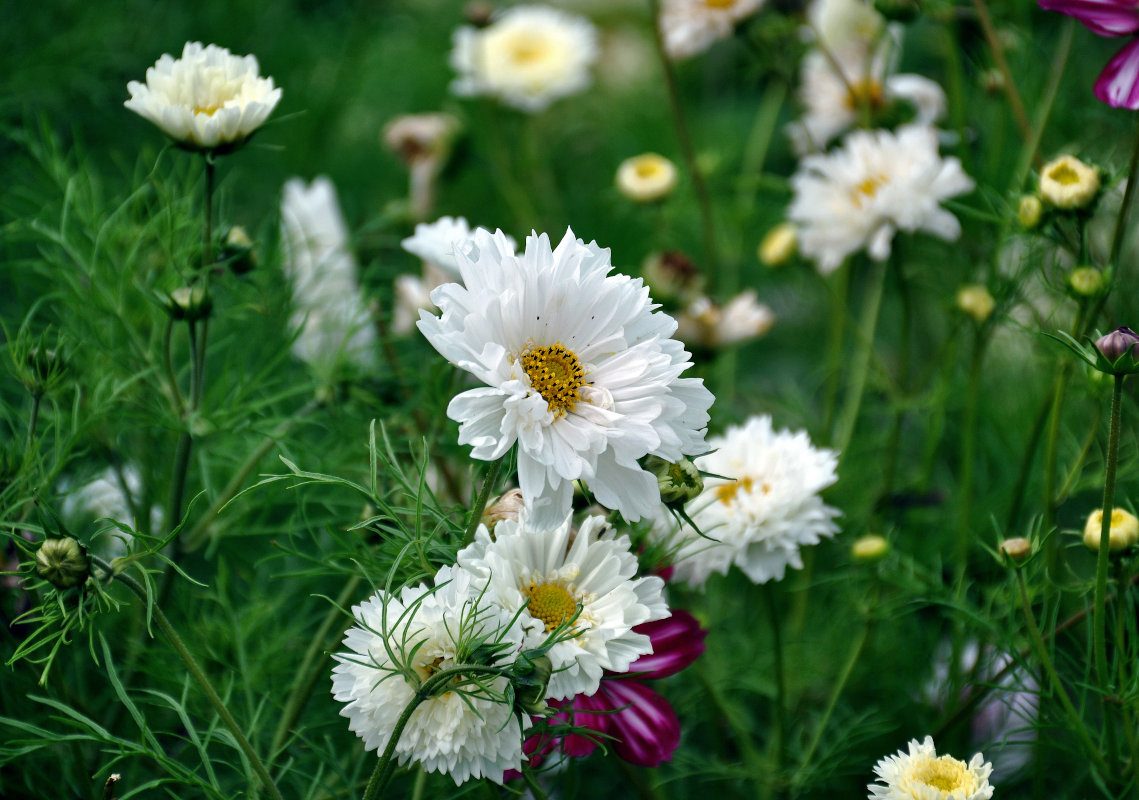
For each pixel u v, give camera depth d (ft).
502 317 2.12
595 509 2.32
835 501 3.00
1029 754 2.71
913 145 2.89
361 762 2.39
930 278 3.23
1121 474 2.71
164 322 2.69
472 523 2.19
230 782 2.49
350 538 2.53
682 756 2.64
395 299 2.87
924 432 3.18
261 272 2.77
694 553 2.40
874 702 2.83
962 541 2.77
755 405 3.38
